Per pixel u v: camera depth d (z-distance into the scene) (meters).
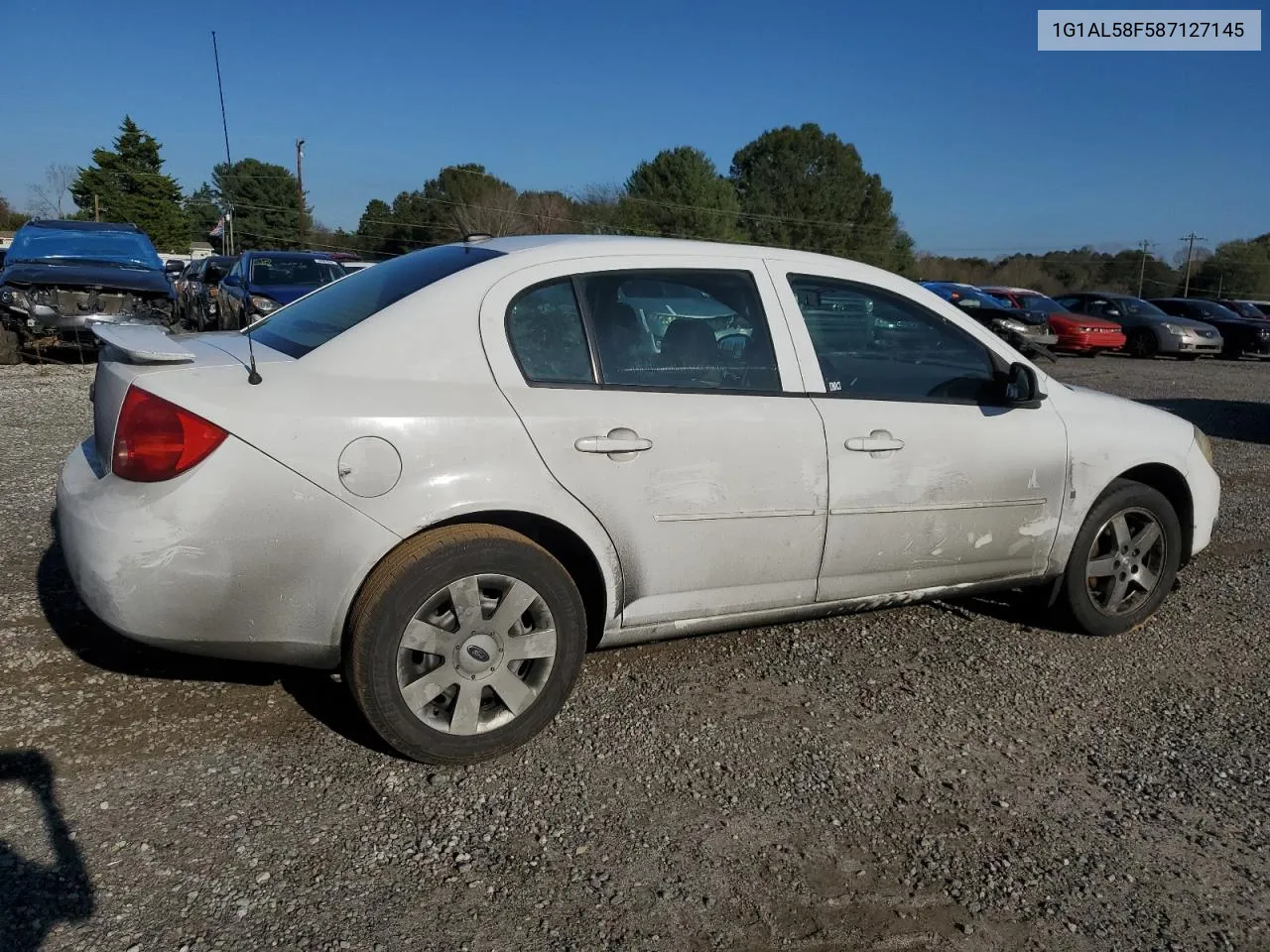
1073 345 21.36
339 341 3.08
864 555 3.78
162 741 3.19
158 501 2.80
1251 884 2.78
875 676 4.01
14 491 5.85
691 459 3.36
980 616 4.74
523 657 3.18
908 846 2.88
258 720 3.36
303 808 2.88
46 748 3.10
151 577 2.80
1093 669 4.18
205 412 2.81
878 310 3.86
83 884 2.50
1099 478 4.25
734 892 2.63
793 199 62.03
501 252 3.39
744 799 3.07
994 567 4.12
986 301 18.23
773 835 2.89
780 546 3.58
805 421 3.56
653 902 2.57
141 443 2.83
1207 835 3.01
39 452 6.92
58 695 3.43
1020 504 4.07
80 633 3.91
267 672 3.70
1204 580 5.42
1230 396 14.55
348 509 2.90
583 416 3.20
